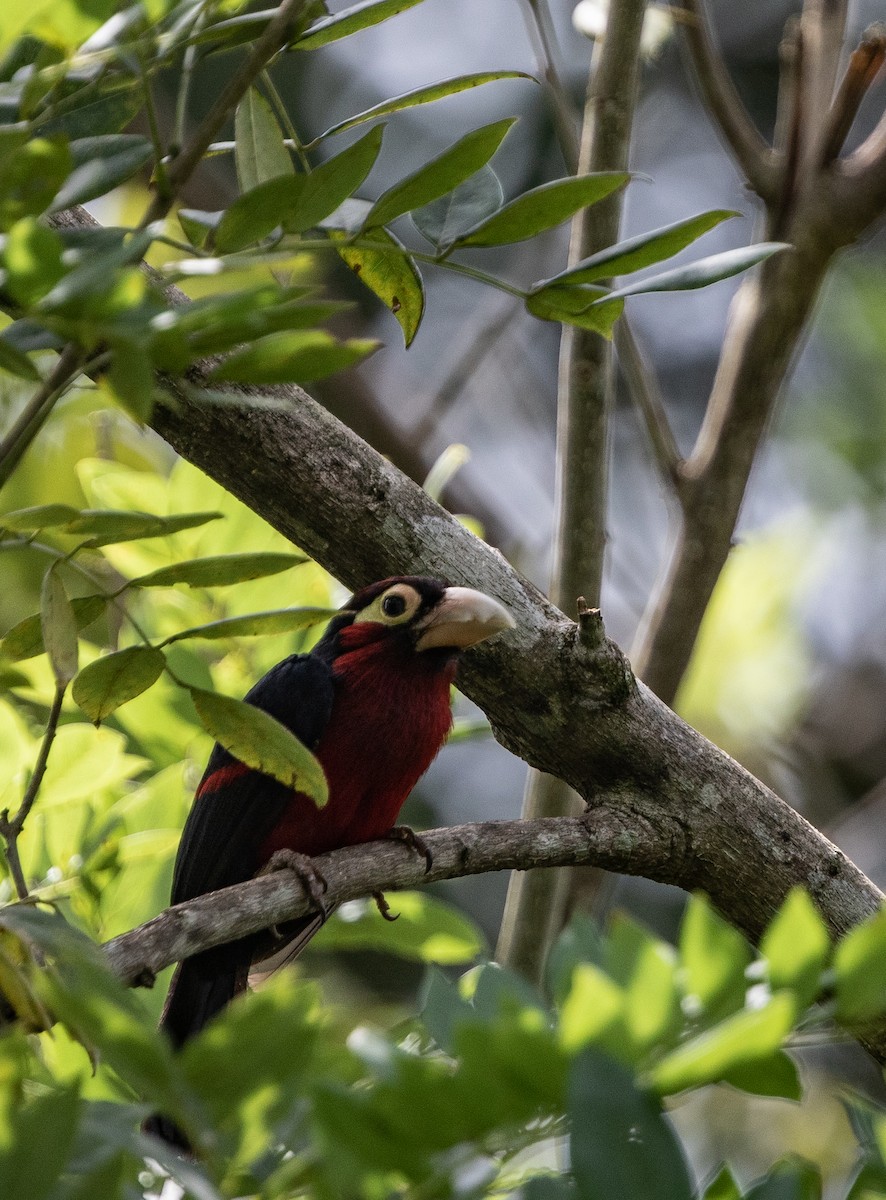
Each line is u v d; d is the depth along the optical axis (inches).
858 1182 144.0
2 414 423.5
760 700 513.3
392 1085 129.9
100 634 382.9
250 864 314.2
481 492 611.8
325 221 215.6
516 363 681.0
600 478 337.1
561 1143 159.0
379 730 310.7
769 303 347.9
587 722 271.1
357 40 727.1
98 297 138.6
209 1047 124.5
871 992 137.9
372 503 275.9
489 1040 130.0
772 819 273.0
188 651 339.3
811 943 139.6
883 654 615.5
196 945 219.9
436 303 705.0
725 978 142.1
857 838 550.0
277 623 203.6
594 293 203.5
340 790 309.4
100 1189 120.1
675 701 353.1
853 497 599.8
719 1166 149.5
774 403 352.8
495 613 269.3
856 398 613.6
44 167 149.3
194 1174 130.3
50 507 171.2
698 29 349.1
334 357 151.3
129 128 522.3
